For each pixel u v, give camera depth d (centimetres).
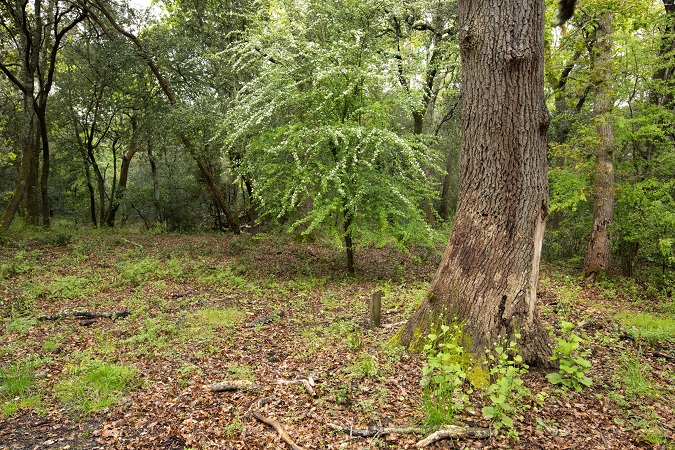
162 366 497
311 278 968
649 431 321
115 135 2197
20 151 2144
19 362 496
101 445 340
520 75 414
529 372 418
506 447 306
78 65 1914
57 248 1303
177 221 2181
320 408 373
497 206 427
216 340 579
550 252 1288
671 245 883
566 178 1040
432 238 949
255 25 1214
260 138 943
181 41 1502
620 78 983
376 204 923
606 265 967
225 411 385
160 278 974
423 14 1400
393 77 865
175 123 1413
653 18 951
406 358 451
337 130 805
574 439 316
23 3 1508
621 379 414
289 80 881
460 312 438
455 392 369
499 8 412
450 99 1717
